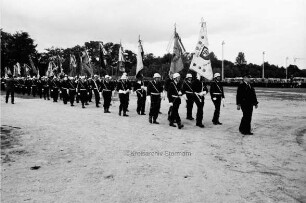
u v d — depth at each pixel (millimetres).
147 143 9812
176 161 7793
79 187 6027
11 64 74250
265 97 31609
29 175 6770
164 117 16203
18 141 10070
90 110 19453
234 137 10820
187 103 15234
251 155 8359
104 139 10406
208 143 9836
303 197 5477
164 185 6117
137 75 18438
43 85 29156
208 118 15812
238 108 11445
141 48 18625
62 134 11219
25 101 26047
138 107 17359
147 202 5309
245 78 11352
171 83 12789
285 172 6895
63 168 7270
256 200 5348
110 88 18109
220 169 7129
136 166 7383
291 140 10312
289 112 18328
